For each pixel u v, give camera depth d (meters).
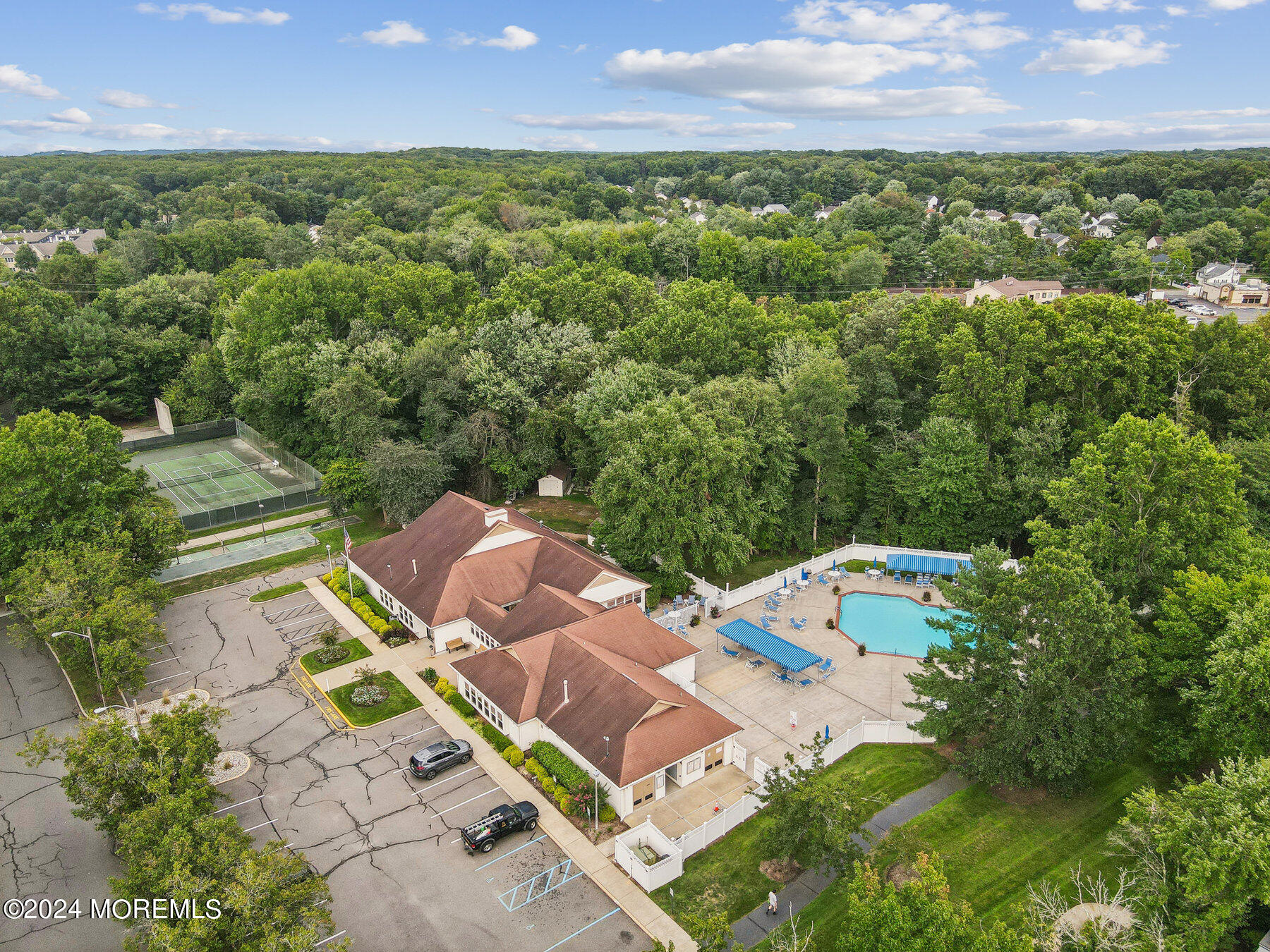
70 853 38.66
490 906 35.28
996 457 69.88
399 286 104.44
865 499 78.25
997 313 73.62
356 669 54.59
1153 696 46.28
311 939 27.06
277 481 93.19
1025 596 40.78
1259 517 60.78
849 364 82.69
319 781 43.34
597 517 81.75
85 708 50.03
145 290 125.56
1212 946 28.34
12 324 106.88
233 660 55.66
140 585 52.91
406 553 64.06
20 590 51.12
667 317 87.56
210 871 29.11
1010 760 40.94
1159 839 30.06
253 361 98.12
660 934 33.88
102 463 62.72
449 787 43.19
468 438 81.75
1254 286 142.00
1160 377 71.94
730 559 63.69
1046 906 30.06
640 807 41.59
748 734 48.03
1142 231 197.25
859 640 59.72
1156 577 51.38
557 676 47.41
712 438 62.47
